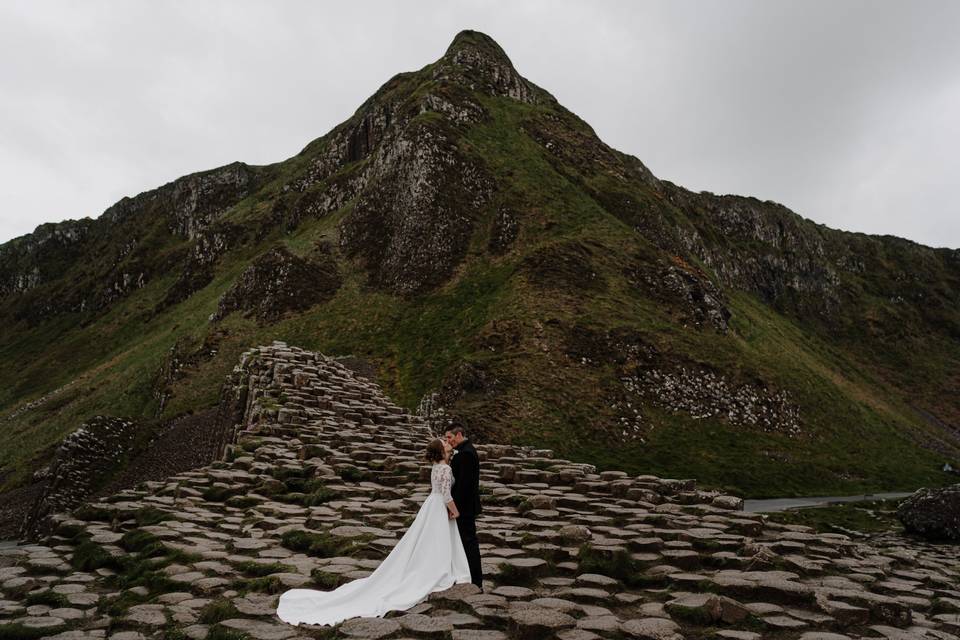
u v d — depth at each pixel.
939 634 7.57
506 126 110.31
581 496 14.17
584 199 94.62
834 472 55.16
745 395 60.56
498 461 18.16
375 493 14.22
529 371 56.09
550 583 8.84
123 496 14.64
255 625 6.98
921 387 159.88
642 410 54.72
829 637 6.85
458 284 79.44
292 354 34.78
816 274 197.62
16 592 8.91
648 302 72.12
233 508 13.86
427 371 62.06
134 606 7.68
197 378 73.94
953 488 26.69
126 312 157.00
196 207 190.88
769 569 9.51
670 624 6.89
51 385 130.12
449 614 7.29
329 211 122.69
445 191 89.81
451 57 127.12
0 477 75.31
